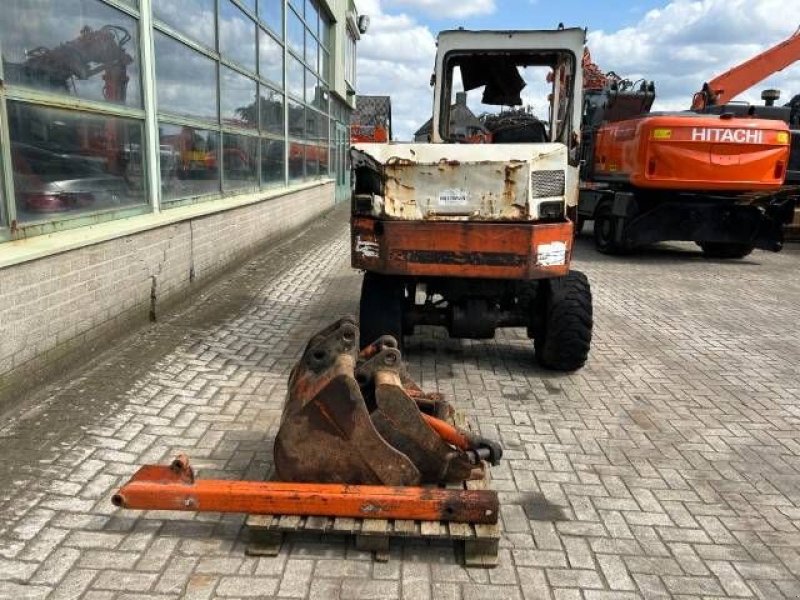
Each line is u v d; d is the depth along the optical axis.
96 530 3.02
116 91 5.54
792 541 3.20
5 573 2.70
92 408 4.18
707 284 9.72
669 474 3.80
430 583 2.78
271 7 10.88
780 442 4.29
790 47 14.95
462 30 5.85
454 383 5.14
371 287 5.18
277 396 4.64
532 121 6.39
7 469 3.42
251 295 7.62
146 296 5.92
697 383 5.33
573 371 5.48
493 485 3.59
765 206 11.12
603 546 3.09
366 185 4.95
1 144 4.04
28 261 4.10
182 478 2.96
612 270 10.70
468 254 4.68
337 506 2.92
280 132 11.88
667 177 10.59
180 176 7.07
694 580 2.88
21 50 4.18
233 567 2.83
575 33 5.71
